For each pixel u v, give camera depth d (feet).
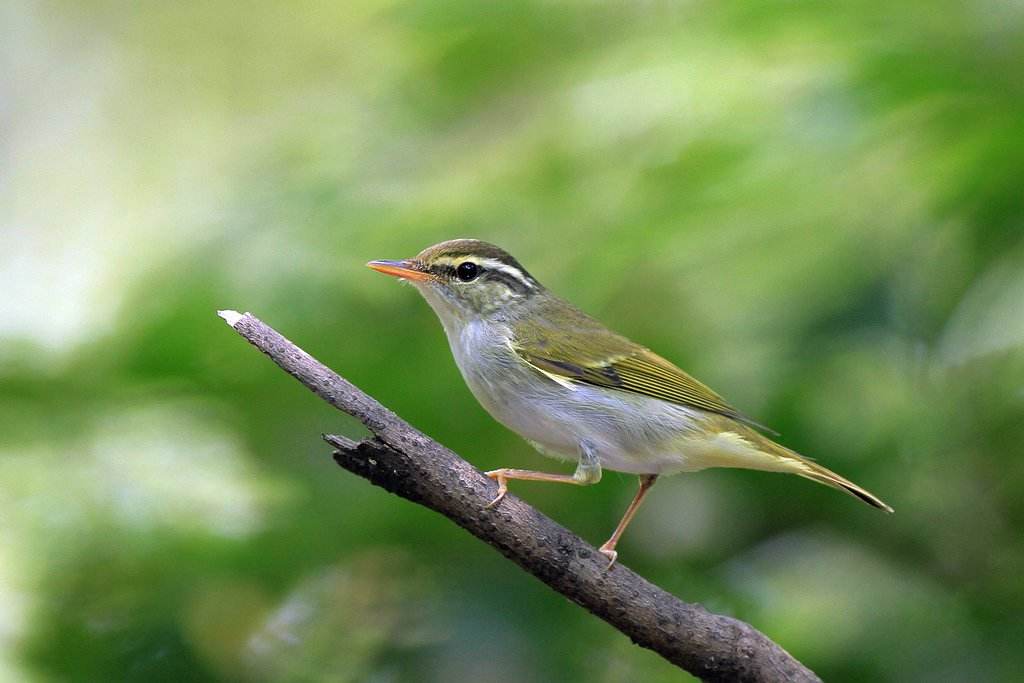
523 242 38.75
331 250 39.50
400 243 39.14
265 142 50.85
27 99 63.46
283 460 39.45
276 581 37.83
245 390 39.78
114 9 65.10
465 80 41.57
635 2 40.29
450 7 39.14
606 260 37.01
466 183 39.91
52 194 61.21
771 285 38.37
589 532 38.81
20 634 35.70
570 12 40.24
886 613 38.47
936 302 36.19
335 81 61.00
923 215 36.17
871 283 36.45
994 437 38.83
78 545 35.96
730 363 38.91
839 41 35.32
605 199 37.99
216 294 39.09
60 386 39.06
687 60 37.52
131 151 62.44
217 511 36.45
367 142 42.63
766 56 36.96
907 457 38.96
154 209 57.21
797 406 38.60
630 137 38.29
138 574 37.17
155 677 36.78
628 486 38.58
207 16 64.80
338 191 40.91
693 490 39.96
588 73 39.06
